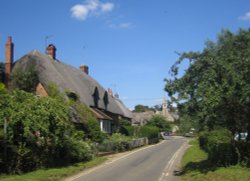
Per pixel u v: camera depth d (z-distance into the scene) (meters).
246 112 19.66
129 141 50.16
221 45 20.44
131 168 26.88
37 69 47.16
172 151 46.31
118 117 68.81
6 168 21.12
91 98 55.88
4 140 21.16
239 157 20.64
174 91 20.64
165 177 22.02
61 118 24.91
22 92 24.36
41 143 24.09
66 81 50.16
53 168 23.94
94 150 35.22
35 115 23.09
